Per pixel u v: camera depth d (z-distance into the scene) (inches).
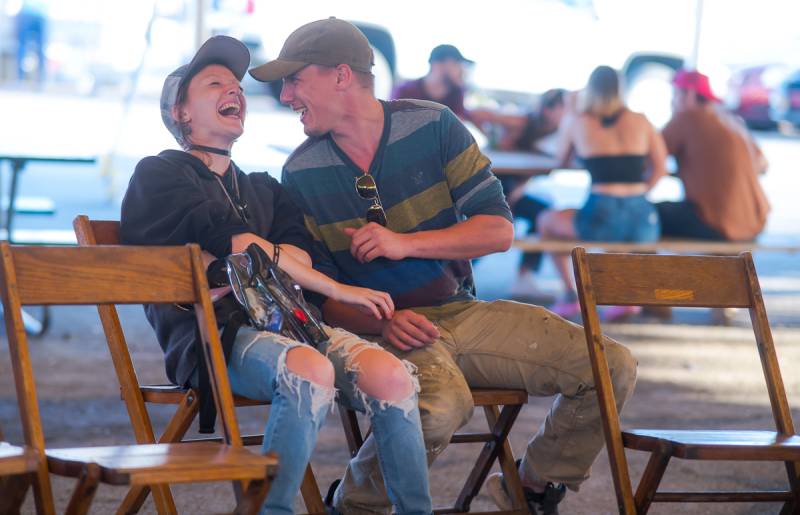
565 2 715.4
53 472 117.8
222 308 146.0
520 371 161.0
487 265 521.3
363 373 139.0
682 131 400.5
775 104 1114.7
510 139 434.9
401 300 166.4
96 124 766.5
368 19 695.7
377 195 166.1
